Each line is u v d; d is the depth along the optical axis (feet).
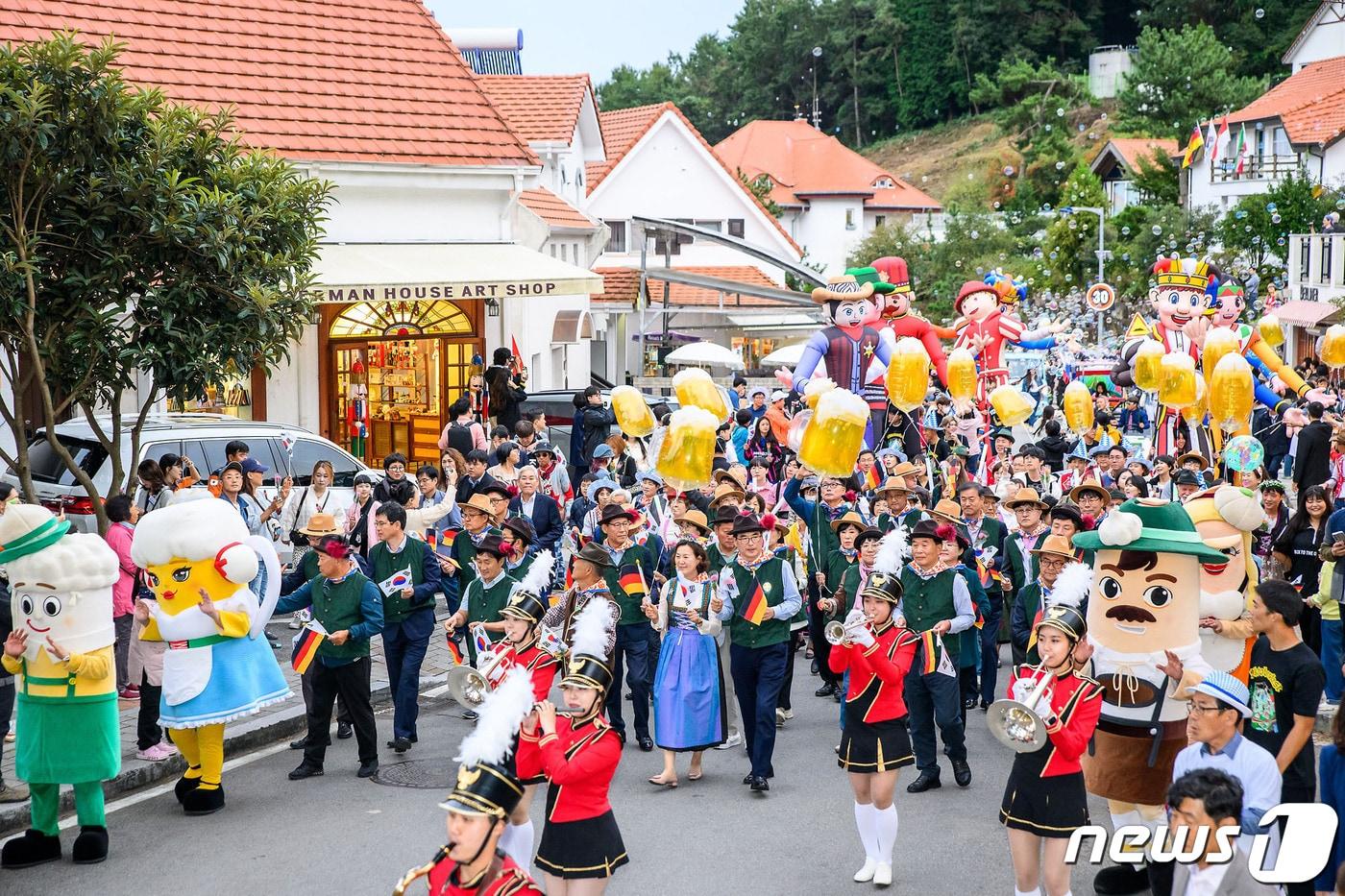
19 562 28.76
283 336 46.50
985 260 193.06
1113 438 78.13
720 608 34.17
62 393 45.96
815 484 46.42
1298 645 24.81
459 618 36.52
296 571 36.76
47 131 40.96
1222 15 260.01
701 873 28.66
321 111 74.95
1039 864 26.73
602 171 156.66
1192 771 19.27
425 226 77.30
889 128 329.52
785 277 168.14
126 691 41.70
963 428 72.18
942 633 34.30
